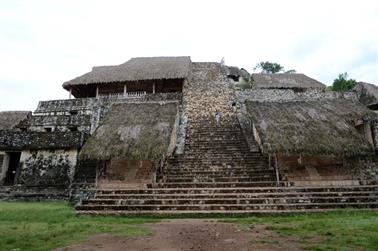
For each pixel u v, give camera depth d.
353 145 12.00
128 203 10.11
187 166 13.16
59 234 5.99
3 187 15.43
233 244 5.05
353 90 20.88
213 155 14.02
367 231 5.82
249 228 6.61
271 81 26.77
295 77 28.05
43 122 19.75
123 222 7.89
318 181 12.16
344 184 11.86
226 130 16.69
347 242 4.94
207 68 27.78
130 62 26.45
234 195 10.12
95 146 12.72
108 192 11.12
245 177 11.78
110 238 5.65
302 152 11.55
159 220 8.32
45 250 4.70
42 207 11.23
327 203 9.62
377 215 8.21
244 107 19.59
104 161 13.17
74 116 19.52
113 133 13.37
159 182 11.99
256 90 20.86
